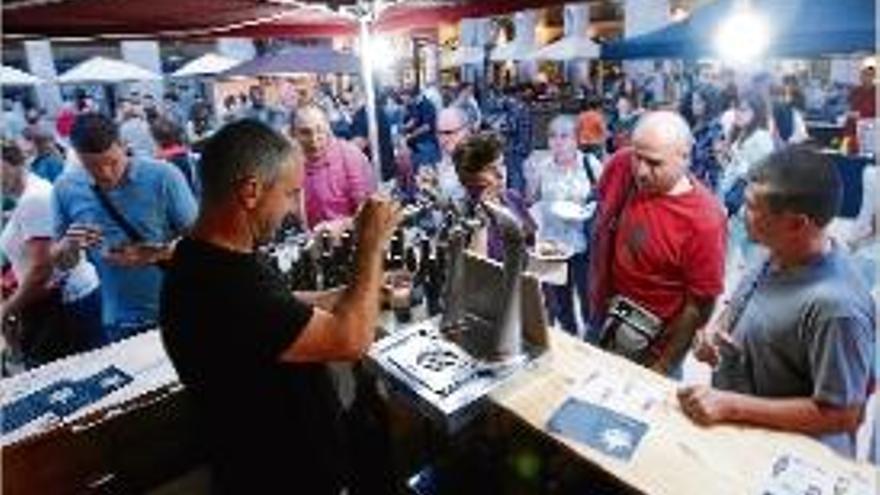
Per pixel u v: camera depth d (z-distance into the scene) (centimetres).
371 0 323
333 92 1188
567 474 223
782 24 296
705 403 194
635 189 281
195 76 1167
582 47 1247
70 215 339
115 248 324
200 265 157
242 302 155
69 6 265
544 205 441
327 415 178
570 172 448
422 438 261
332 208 379
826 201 185
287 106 1083
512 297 213
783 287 196
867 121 563
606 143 707
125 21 289
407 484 240
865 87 573
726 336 219
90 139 318
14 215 337
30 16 262
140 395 240
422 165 743
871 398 187
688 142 268
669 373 271
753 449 181
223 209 159
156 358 267
